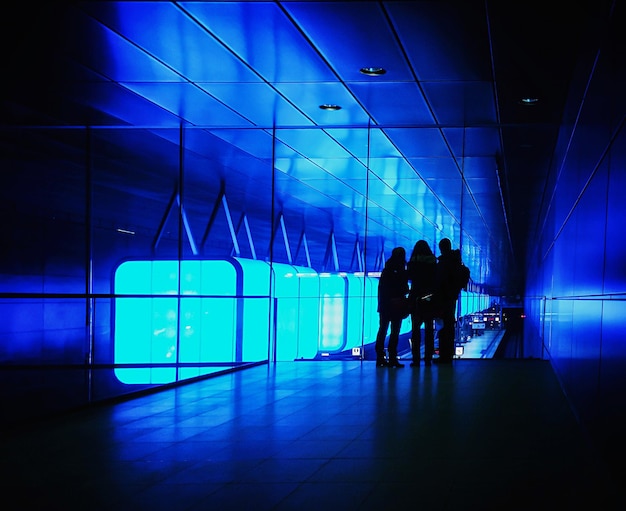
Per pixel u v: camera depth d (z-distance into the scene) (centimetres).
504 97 870
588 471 456
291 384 921
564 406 714
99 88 878
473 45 682
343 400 768
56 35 679
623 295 404
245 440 570
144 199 1859
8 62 772
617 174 453
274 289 1294
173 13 618
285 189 1359
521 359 1224
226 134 1129
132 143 1160
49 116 1049
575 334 725
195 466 488
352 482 436
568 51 685
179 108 980
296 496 408
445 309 1121
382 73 789
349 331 1352
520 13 587
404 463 482
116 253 3109
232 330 1398
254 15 621
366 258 1405
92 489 434
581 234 712
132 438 592
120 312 2173
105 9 611
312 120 1037
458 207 1598
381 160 1264
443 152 1199
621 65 438
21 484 448
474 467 468
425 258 1102
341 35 668
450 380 930
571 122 829
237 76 816
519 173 1330
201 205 1391
